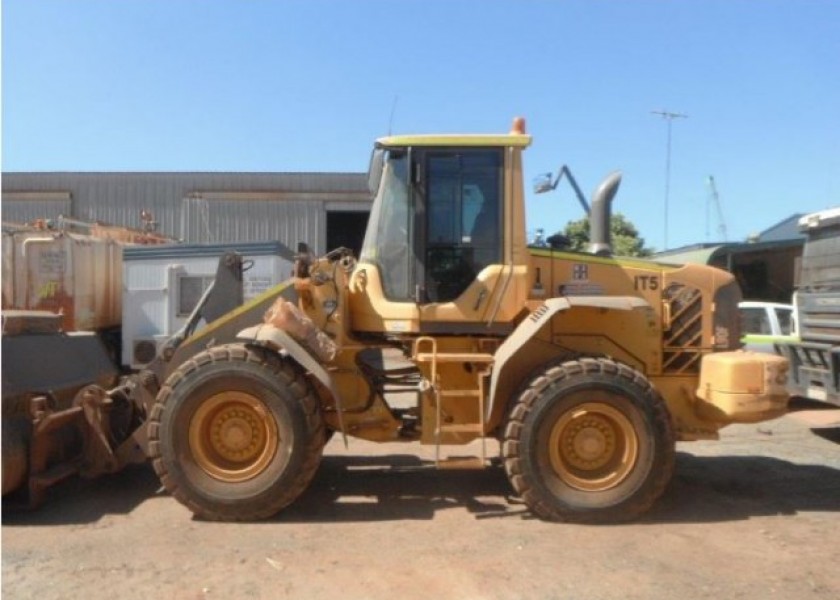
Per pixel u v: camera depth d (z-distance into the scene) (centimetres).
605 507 555
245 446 569
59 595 427
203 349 628
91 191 2441
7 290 1218
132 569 466
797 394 969
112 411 653
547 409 558
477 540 524
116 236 1519
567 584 446
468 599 426
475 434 593
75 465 618
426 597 429
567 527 553
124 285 1338
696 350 640
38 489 579
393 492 646
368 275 623
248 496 555
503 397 599
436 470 721
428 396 600
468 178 616
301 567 472
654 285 642
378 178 636
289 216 2450
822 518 580
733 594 432
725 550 505
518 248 615
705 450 844
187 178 2450
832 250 902
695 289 645
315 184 2456
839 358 870
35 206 2433
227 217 2450
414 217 614
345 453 792
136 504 607
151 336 1327
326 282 625
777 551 504
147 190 2445
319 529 548
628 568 472
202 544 513
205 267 1323
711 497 638
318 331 589
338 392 586
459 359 594
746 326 1231
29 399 595
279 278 1323
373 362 640
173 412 559
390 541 521
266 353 575
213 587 440
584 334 624
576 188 694
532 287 630
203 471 564
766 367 582
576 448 567
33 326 649
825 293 906
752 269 1873
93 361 716
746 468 750
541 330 618
